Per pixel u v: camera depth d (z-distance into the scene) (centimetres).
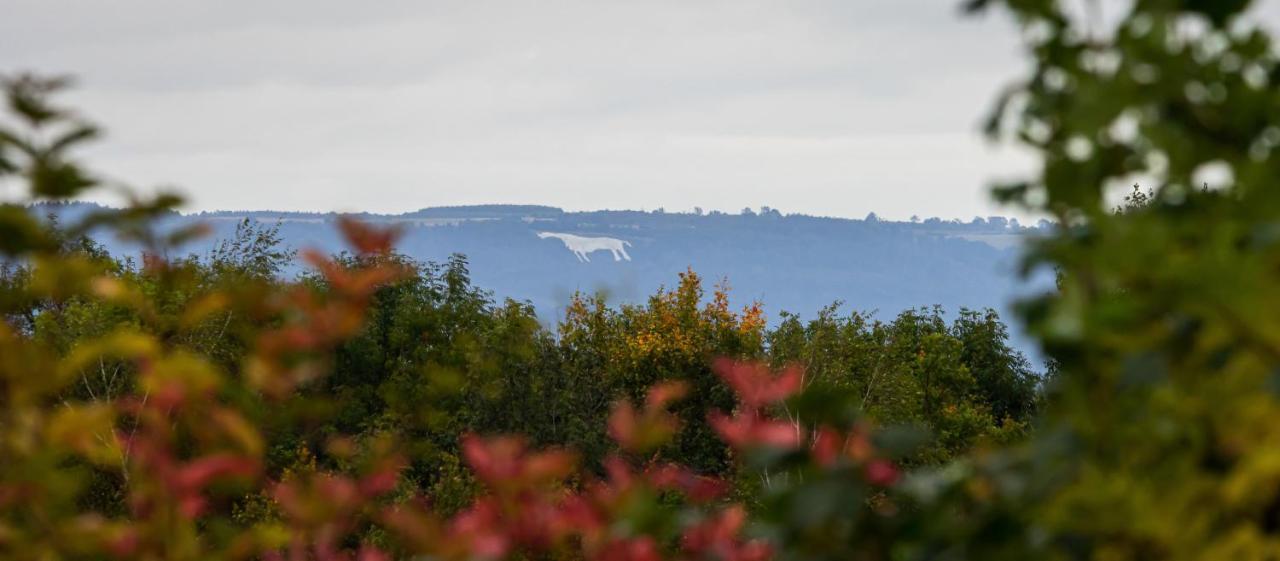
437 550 558
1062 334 309
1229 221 308
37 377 445
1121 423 319
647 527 506
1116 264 295
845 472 344
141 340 462
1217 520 311
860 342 7200
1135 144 313
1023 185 320
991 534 323
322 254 552
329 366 550
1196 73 308
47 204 410
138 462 485
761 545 482
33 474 450
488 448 561
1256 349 300
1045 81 321
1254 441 306
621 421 566
